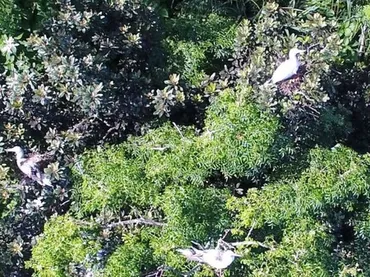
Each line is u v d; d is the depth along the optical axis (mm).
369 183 5781
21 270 6125
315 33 6648
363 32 7840
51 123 6539
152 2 7641
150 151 6043
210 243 5492
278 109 6012
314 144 6352
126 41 6535
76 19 6363
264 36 6617
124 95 6492
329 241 5684
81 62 6164
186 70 6840
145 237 5602
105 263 5465
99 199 5699
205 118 6527
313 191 5680
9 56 6695
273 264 5461
